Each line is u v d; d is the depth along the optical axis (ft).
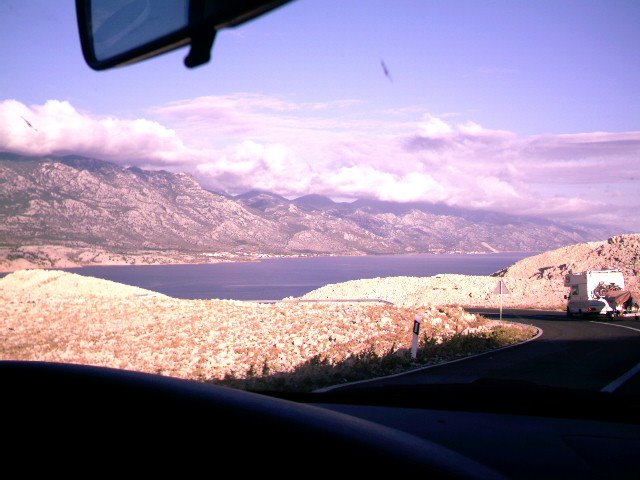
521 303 202.49
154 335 96.22
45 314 133.39
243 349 75.61
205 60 6.73
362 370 53.01
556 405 15.31
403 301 215.92
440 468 7.99
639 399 15.35
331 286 250.98
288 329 91.91
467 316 106.63
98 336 98.89
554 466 11.40
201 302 156.25
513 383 17.35
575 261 275.39
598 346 70.59
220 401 9.80
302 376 49.14
